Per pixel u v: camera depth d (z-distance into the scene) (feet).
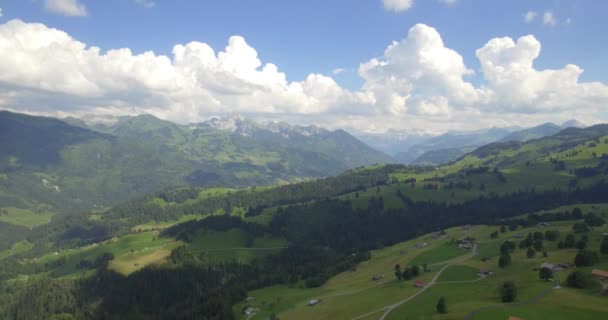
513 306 411.75
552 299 424.87
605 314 378.73
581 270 501.56
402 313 451.94
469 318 386.73
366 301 531.09
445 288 531.91
